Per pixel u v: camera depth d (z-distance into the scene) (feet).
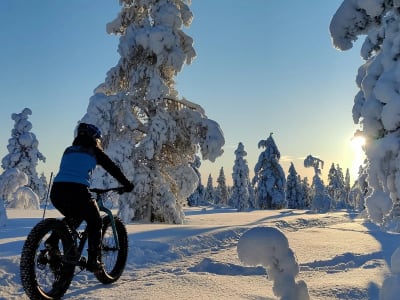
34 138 133.59
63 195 16.21
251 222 54.44
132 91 61.21
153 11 62.08
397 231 39.47
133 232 33.37
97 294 16.05
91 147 17.22
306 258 24.16
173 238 29.99
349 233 38.47
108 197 50.80
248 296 14.99
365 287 15.90
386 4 20.33
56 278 15.87
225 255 25.62
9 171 97.76
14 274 18.88
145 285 17.44
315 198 134.31
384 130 20.79
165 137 60.29
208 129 60.75
